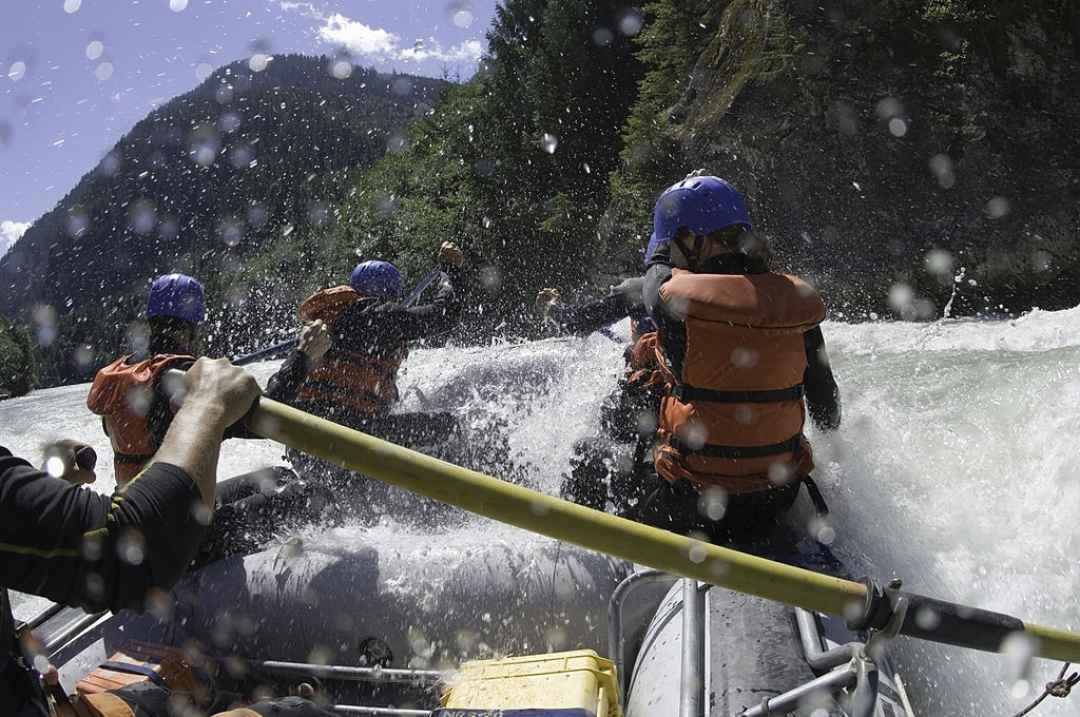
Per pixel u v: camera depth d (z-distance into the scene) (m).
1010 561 2.54
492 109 26.59
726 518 2.20
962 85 14.38
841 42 15.29
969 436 3.50
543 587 2.17
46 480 1.03
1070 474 2.90
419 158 30.41
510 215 24.58
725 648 1.76
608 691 1.65
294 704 1.41
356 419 3.30
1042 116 13.96
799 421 2.21
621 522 1.34
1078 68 13.88
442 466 1.30
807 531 2.32
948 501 2.82
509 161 25.55
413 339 3.47
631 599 2.16
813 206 15.34
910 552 2.53
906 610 1.37
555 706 1.55
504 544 2.29
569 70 25.19
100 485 4.67
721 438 2.15
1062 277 13.81
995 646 1.44
